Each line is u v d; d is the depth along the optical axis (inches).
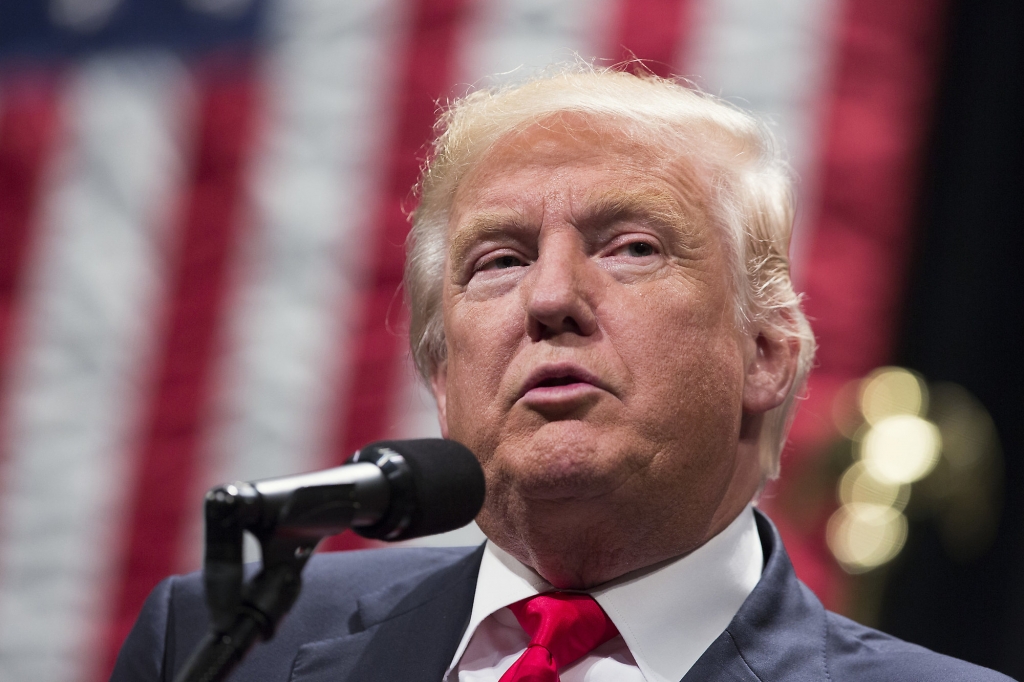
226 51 402.0
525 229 176.6
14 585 386.0
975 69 363.9
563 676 168.6
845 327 358.6
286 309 386.0
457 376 177.2
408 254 209.6
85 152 403.5
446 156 199.9
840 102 364.2
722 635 169.8
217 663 115.1
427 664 176.9
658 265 173.3
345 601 198.7
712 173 185.0
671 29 371.2
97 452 388.8
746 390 183.0
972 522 338.3
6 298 397.1
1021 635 345.4
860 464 340.2
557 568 175.8
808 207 361.7
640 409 165.0
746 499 183.2
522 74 374.6
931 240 364.2
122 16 410.6
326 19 398.0
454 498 136.6
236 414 383.6
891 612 346.9
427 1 391.5
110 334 393.1
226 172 395.9
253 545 323.6
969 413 344.5
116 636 382.0
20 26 415.5
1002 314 362.0
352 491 126.5
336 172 390.3
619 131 182.4
